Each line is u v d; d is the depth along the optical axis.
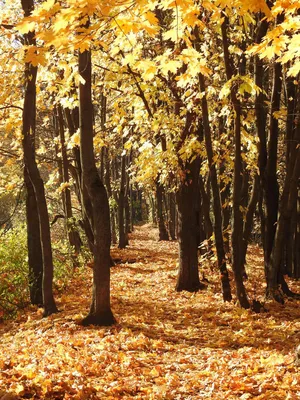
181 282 14.71
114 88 14.54
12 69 11.70
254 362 7.22
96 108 29.34
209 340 9.05
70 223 19.84
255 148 12.84
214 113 12.88
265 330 9.49
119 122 14.59
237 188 11.31
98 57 13.80
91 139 9.99
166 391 6.15
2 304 12.73
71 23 4.31
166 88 14.03
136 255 26.67
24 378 6.29
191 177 14.46
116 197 34.28
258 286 14.95
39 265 13.27
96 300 9.99
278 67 12.24
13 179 17.28
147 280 17.44
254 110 12.64
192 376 6.88
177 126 13.62
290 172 12.16
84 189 11.16
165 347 8.42
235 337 9.02
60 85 11.84
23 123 11.62
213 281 15.79
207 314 11.20
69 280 17.44
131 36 5.49
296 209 17.47
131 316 10.84
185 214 14.66
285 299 12.73
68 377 6.37
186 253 14.72
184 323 10.51
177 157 13.42
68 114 17.64
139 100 14.15
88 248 21.83
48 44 4.34
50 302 11.63
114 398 5.77
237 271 11.48
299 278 17.42
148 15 4.66
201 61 6.28
